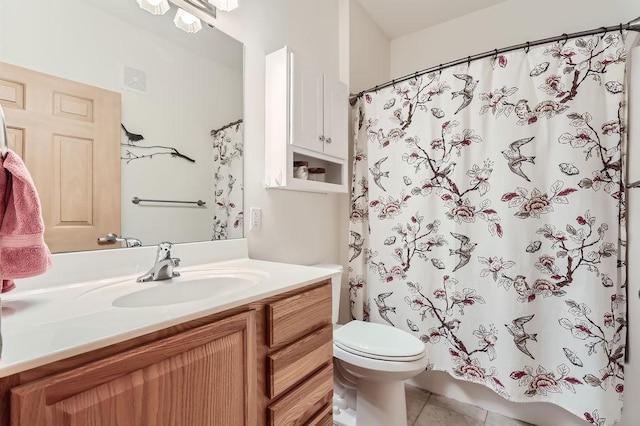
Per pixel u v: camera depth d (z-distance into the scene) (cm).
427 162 172
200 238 123
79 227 90
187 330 62
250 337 75
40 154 82
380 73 243
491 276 151
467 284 157
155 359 57
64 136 87
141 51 106
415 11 223
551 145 139
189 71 121
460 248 159
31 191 66
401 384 139
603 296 128
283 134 142
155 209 109
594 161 131
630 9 173
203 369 65
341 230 210
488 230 152
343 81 203
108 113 97
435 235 169
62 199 86
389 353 127
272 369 80
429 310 171
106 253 94
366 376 133
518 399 143
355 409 155
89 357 49
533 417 152
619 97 127
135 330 53
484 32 219
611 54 129
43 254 69
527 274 143
